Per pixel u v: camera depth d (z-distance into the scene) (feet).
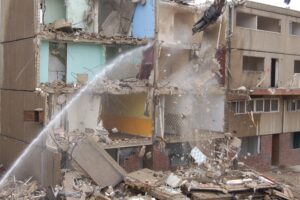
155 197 57.67
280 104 102.17
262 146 98.22
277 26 100.78
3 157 82.38
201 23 80.94
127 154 76.84
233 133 90.02
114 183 62.95
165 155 79.71
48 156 64.54
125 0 81.76
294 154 107.76
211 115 89.35
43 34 68.39
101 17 80.43
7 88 80.23
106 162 63.93
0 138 83.61
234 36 89.30
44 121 67.72
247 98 89.61
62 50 73.92
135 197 57.41
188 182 62.13
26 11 71.41
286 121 104.17
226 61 88.48
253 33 93.25
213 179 66.18
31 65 70.13
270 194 63.67
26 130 72.84
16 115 76.43
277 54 99.40
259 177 69.15
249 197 61.77
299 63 109.09
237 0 88.33
